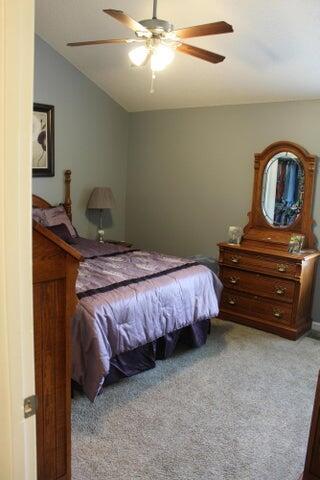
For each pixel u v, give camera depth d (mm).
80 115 4824
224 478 2010
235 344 3592
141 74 4320
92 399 2434
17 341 853
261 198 4199
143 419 2449
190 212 4957
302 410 2609
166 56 2566
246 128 4328
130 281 2982
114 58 4188
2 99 745
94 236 5312
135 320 2744
